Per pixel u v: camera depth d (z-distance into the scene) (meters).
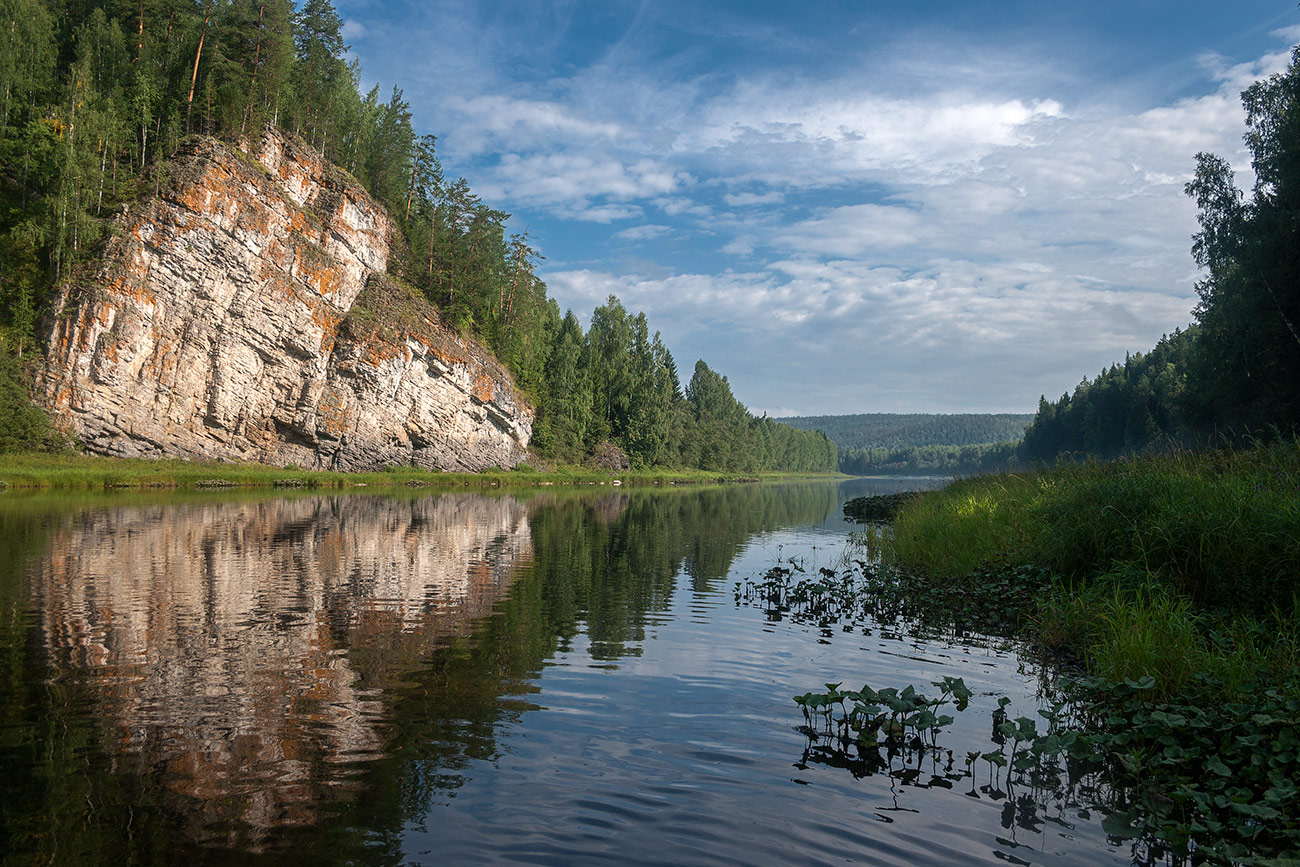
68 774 5.75
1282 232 36.38
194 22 66.69
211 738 6.57
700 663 9.54
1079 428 111.25
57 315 52.97
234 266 61.75
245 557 18.17
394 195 85.19
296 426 68.06
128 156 62.31
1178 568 11.03
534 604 13.49
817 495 80.38
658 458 129.50
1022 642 10.98
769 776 6.00
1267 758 5.90
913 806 5.50
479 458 86.62
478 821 5.09
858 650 10.40
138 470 52.47
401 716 7.27
